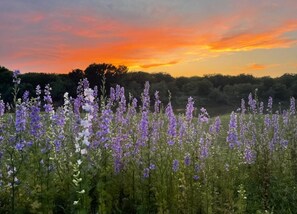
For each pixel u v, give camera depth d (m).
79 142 6.86
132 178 8.95
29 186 7.61
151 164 8.75
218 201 8.39
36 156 7.88
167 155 9.10
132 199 8.59
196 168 9.41
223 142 12.66
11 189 7.55
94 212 7.50
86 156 7.48
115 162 9.09
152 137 9.53
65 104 9.47
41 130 8.44
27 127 8.12
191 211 8.08
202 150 9.52
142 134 9.12
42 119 8.89
